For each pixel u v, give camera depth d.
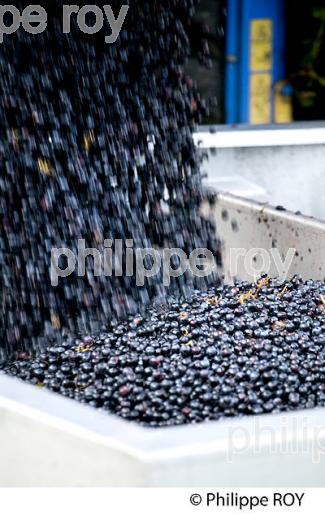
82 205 2.53
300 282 2.51
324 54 5.29
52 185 2.49
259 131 3.58
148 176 2.64
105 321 2.39
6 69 2.45
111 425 1.60
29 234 2.47
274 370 1.89
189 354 1.97
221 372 1.89
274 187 3.59
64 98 2.50
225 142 3.52
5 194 2.45
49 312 2.41
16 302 2.41
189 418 1.75
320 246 2.62
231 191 3.25
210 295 2.49
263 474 1.56
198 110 2.71
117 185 2.59
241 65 5.25
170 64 2.64
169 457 1.51
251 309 2.28
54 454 1.63
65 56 2.51
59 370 2.02
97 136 2.55
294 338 2.06
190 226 2.72
